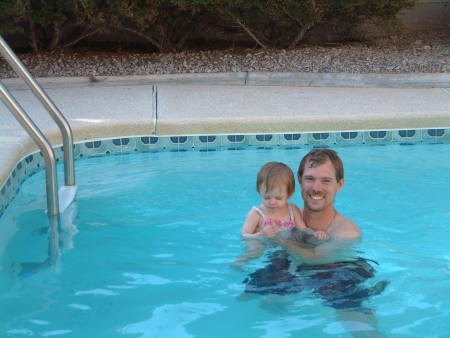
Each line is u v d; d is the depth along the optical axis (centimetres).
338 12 666
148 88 553
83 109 481
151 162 430
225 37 740
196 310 250
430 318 243
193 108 482
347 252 284
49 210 337
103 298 261
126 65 637
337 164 284
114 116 460
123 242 310
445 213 341
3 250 303
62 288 269
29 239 314
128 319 246
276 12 647
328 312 244
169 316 247
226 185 383
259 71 600
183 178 396
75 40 692
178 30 712
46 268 286
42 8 618
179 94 528
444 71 584
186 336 235
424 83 557
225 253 294
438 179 391
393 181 387
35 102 503
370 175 398
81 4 614
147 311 251
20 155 389
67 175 367
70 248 304
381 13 669
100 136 445
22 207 351
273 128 458
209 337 234
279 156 439
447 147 458
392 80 564
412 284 264
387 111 470
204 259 289
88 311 252
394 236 312
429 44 721
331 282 261
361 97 515
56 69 621
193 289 265
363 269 272
